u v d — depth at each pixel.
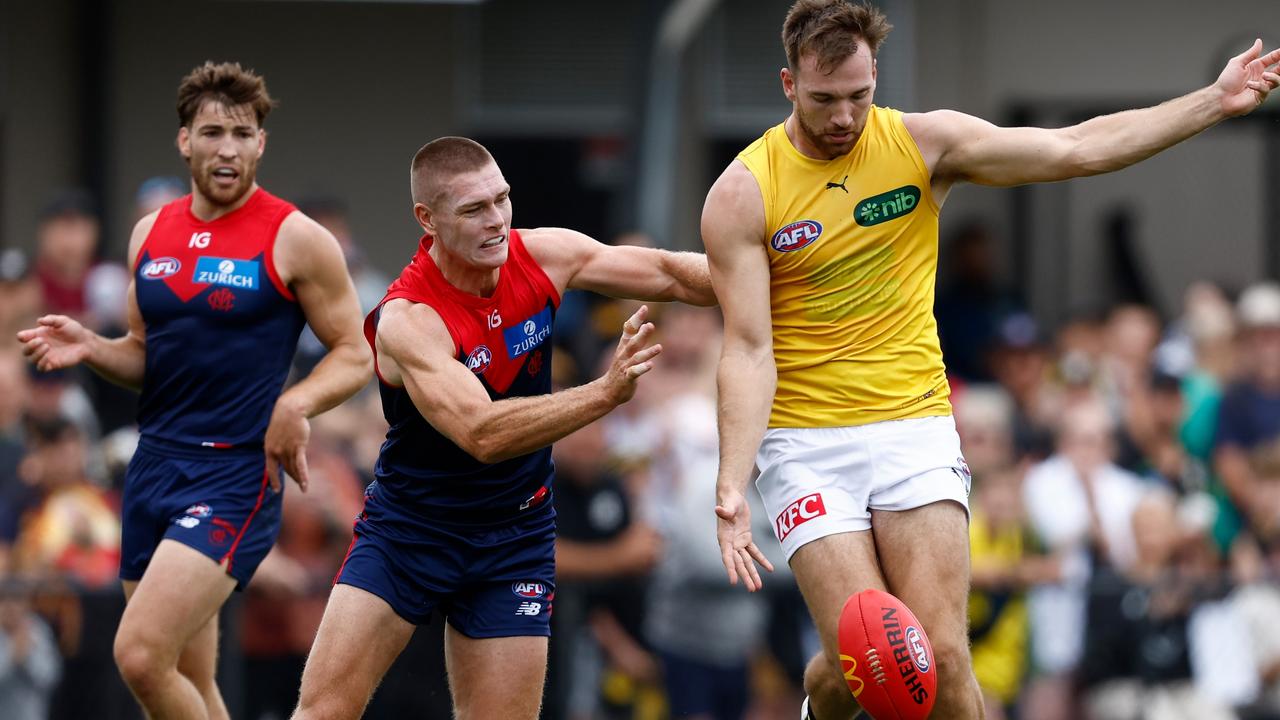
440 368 17.98
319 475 28.97
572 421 17.11
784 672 28.12
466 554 19.03
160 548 20.22
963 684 17.73
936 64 46.34
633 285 19.38
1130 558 31.58
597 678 28.06
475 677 19.22
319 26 45.03
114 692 27.27
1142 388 36.75
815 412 18.50
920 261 18.38
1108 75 46.94
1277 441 34.06
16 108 43.28
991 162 17.80
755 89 45.56
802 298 18.33
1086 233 46.25
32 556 28.81
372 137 45.22
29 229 43.38
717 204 18.11
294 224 20.77
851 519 18.31
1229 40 47.09
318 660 18.50
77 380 32.34
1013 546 30.66
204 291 20.59
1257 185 46.53
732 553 17.11
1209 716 29.25
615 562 28.88
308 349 31.80
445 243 18.08
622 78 46.06
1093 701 29.12
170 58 44.44
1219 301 39.25
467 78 45.69
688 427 29.47
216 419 20.70
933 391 18.55
